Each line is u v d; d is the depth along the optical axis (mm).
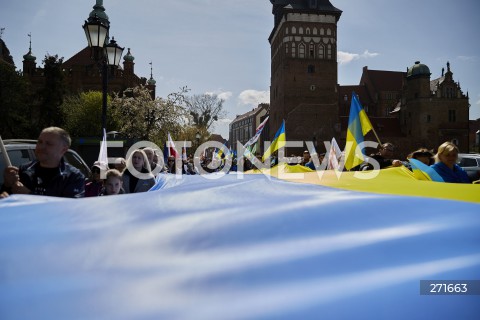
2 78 40375
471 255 1260
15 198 2457
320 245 1343
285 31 70562
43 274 1171
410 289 1054
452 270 1150
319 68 71000
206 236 1464
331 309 954
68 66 64875
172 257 1258
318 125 70875
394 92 98312
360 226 1603
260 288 1036
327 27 71188
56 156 3676
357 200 2158
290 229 1551
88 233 1541
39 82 65875
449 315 991
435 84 81312
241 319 906
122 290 1037
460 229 1530
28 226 1693
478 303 1037
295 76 70625
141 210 1968
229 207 1956
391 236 1446
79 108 51094
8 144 6160
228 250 1306
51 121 47781
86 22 10688
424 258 1233
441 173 5105
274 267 1165
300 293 1011
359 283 1064
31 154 6375
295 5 71750
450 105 78438
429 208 1942
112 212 1936
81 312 946
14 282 1127
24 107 42781
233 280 1082
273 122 80750
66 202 2236
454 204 2027
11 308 989
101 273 1152
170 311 935
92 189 5898
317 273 1125
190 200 2230
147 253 1298
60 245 1396
